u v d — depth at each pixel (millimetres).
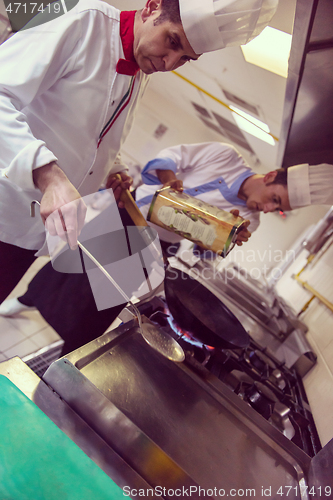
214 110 2312
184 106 3041
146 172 1275
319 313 1351
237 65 1352
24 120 663
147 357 627
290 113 898
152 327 647
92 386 464
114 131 876
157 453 432
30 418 392
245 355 953
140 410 518
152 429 497
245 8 608
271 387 822
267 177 1237
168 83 2672
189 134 3291
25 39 671
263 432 583
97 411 458
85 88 760
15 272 881
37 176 590
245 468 507
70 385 471
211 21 618
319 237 1662
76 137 800
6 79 644
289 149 1163
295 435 700
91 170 880
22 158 574
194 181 1388
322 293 1397
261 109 1574
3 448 357
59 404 461
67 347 981
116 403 509
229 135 2658
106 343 589
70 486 351
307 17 537
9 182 722
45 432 386
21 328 1462
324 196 1145
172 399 568
